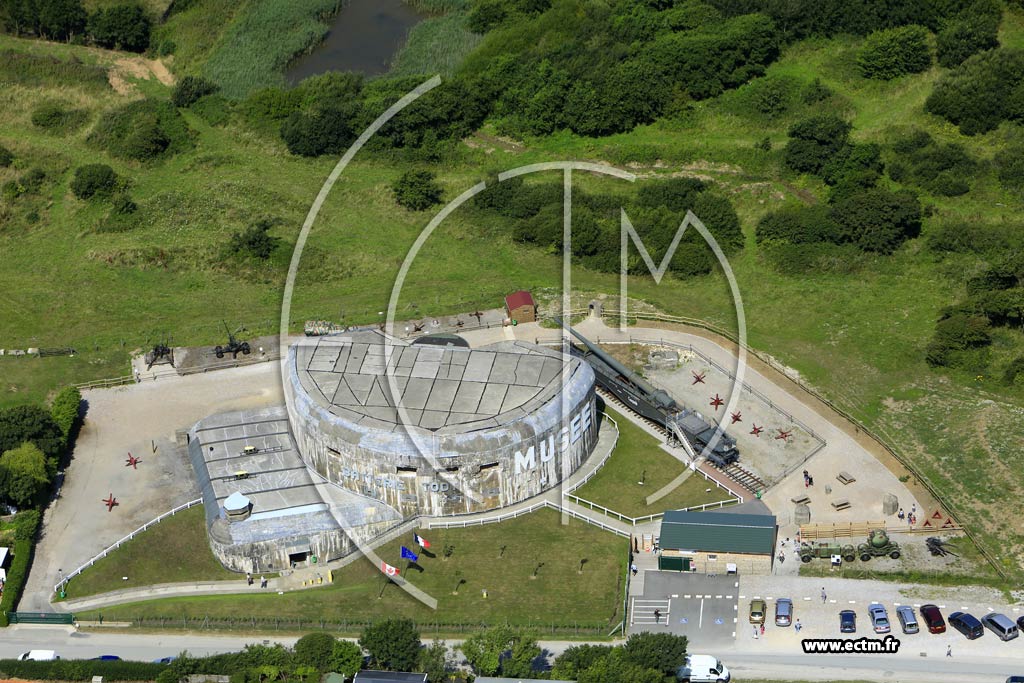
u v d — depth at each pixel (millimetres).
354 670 180500
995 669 185000
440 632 192875
